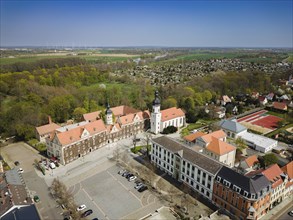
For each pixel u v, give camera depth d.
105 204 80.94
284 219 73.19
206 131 146.75
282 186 80.44
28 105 161.38
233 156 105.94
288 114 176.38
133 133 143.25
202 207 79.19
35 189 89.44
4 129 141.12
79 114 162.50
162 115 145.50
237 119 172.88
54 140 108.19
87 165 107.38
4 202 71.75
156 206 79.75
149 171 101.50
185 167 89.94
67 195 81.38
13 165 108.25
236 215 73.38
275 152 119.75
